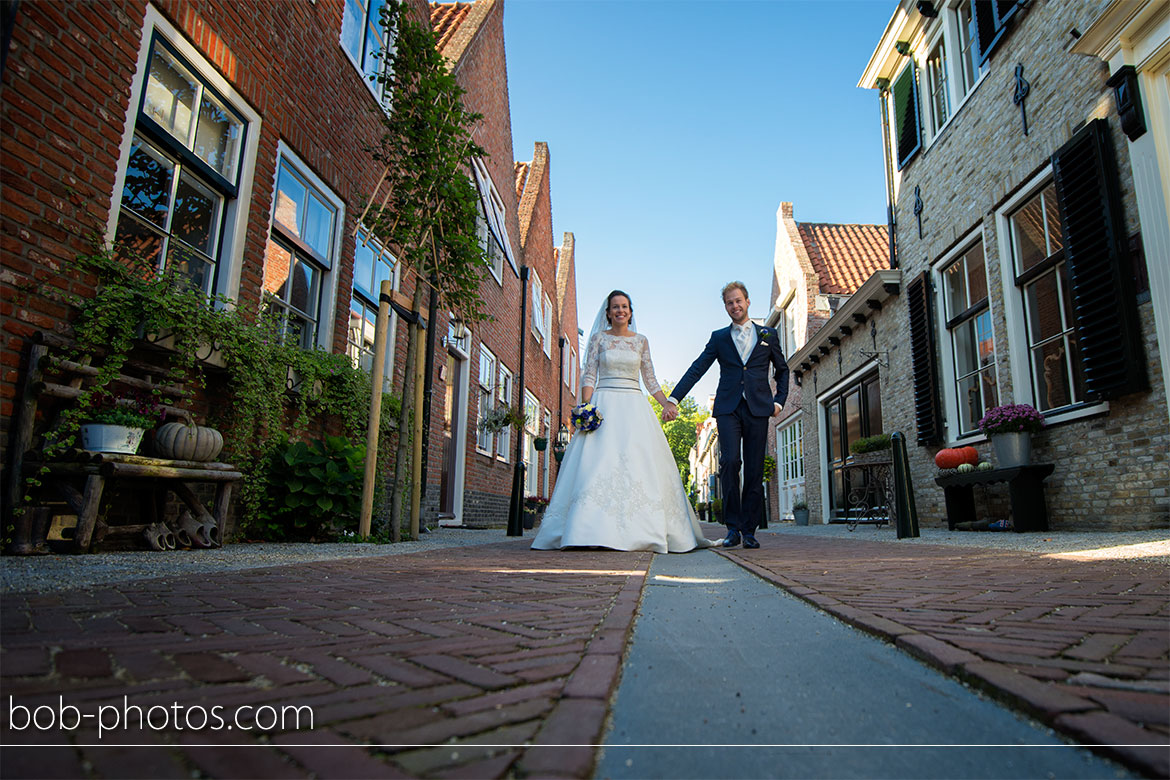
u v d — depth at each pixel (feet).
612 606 5.79
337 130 18.22
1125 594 6.26
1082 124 16.14
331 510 14.55
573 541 13.28
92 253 9.96
